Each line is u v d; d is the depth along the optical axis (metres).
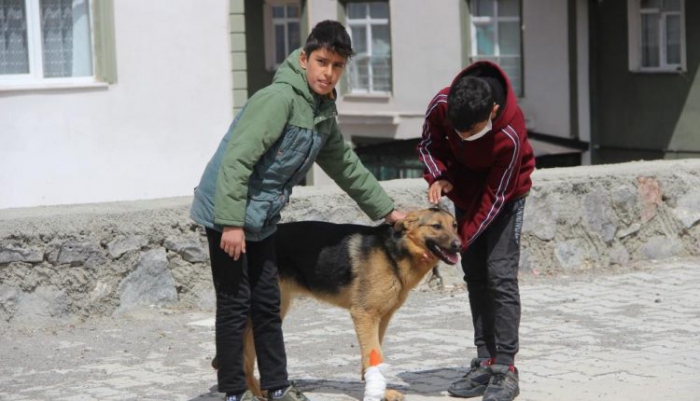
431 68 28.66
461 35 28.03
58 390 6.95
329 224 6.64
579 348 8.03
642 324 8.88
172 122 15.55
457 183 6.68
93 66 15.16
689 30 25.31
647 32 26.42
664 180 11.87
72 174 15.04
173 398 6.70
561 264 11.18
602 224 11.41
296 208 9.76
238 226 5.72
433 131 6.63
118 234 9.04
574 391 6.76
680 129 25.69
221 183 5.69
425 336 8.55
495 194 6.30
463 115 5.98
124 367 7.56
